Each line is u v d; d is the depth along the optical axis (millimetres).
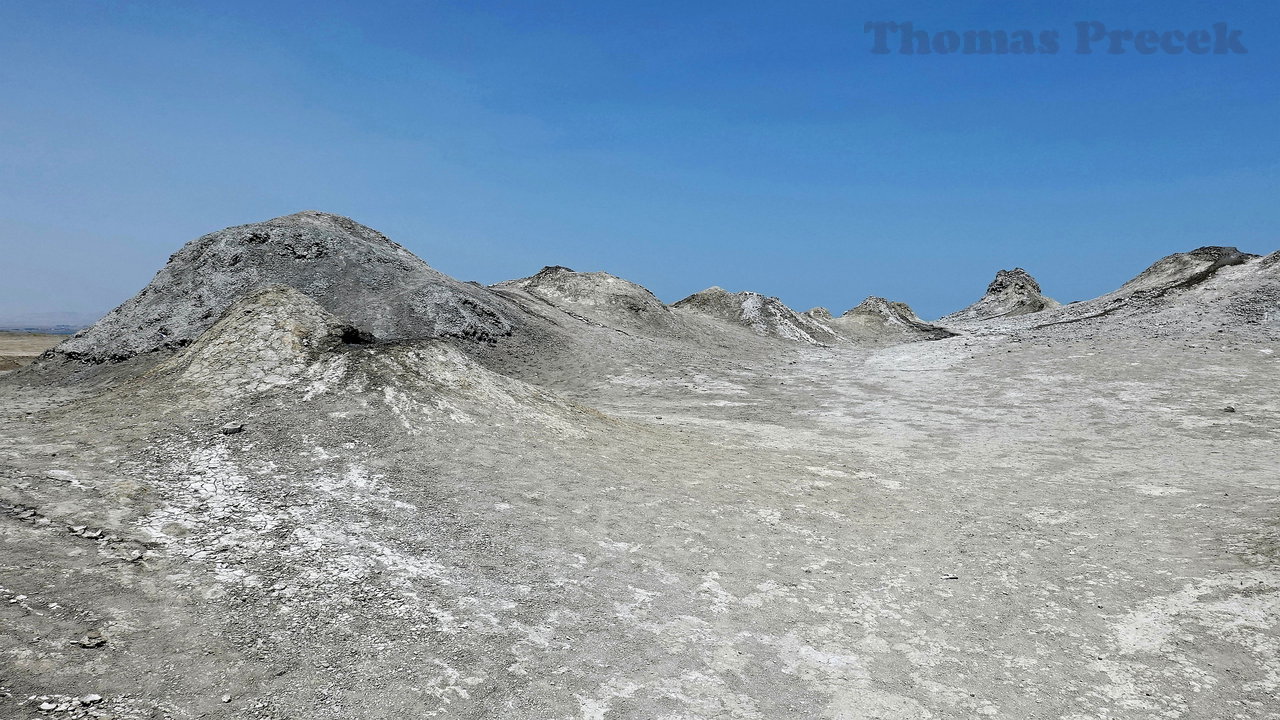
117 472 10477
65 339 29516
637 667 7391
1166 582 9883
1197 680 7496
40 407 20016
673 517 11680
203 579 7910
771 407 25547
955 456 17906
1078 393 25391
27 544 7707
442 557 9375
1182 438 19406
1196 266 48312
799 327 58688
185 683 6203
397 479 11656
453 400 15008
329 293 33656
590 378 31094
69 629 6480
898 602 9281
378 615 7785
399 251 42156
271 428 12828
